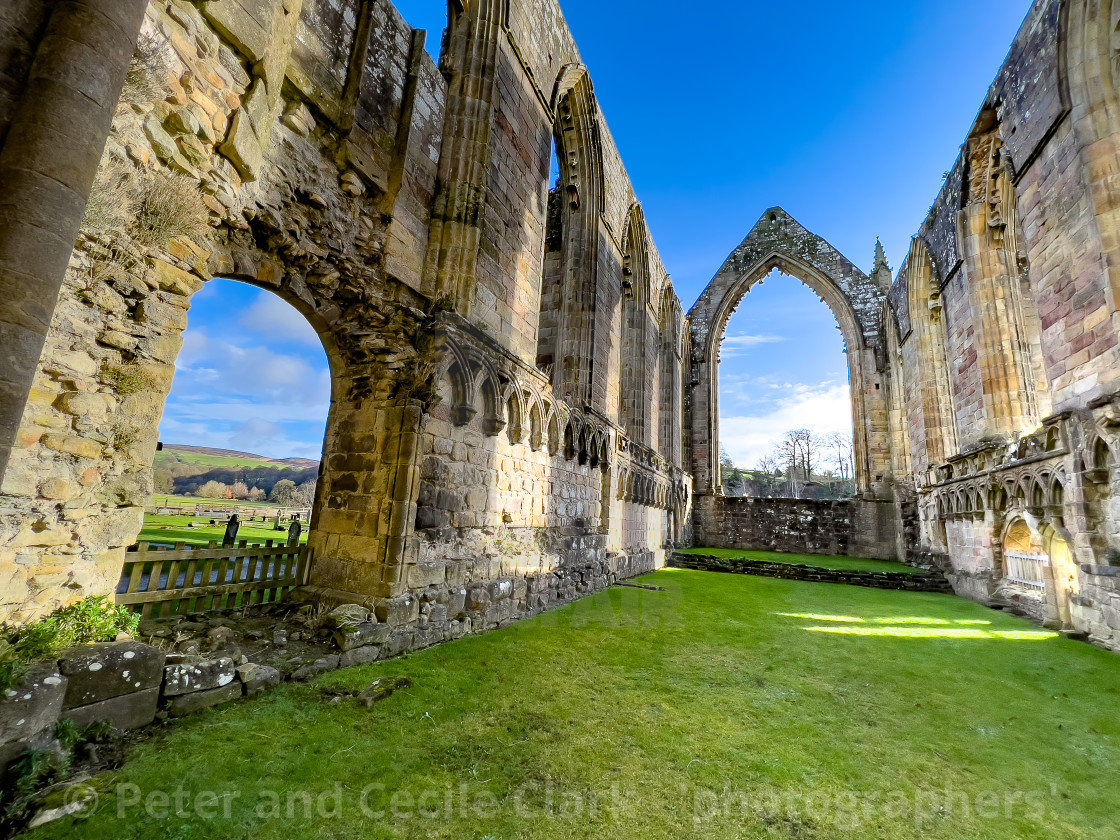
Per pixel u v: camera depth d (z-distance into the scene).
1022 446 10.35
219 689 3.84
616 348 14.65
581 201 13.06
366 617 5.39
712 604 10.14
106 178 3.36
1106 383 7.94
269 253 5.24
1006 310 13.11
